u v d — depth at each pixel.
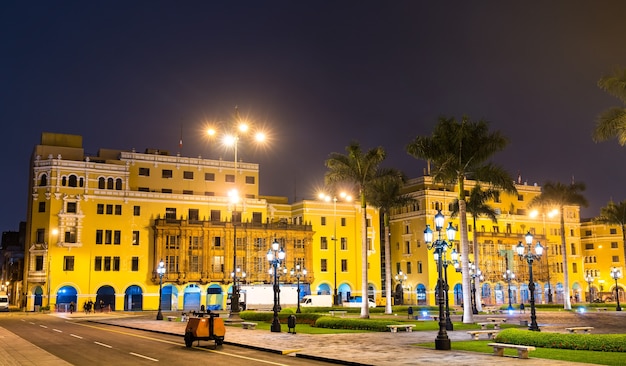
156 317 58.97
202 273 88.00
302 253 95.88
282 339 32.75
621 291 123.12
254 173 98.94
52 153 87.38
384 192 62.19
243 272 89.94
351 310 64.62
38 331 42.84
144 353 27.30
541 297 112.88
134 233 87.00
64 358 25.50
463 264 45.44
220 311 76.81
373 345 28.91
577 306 80.38
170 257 87.06
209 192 95.06
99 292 84.31
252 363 23.36
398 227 108.00
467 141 46.09
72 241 83.38
